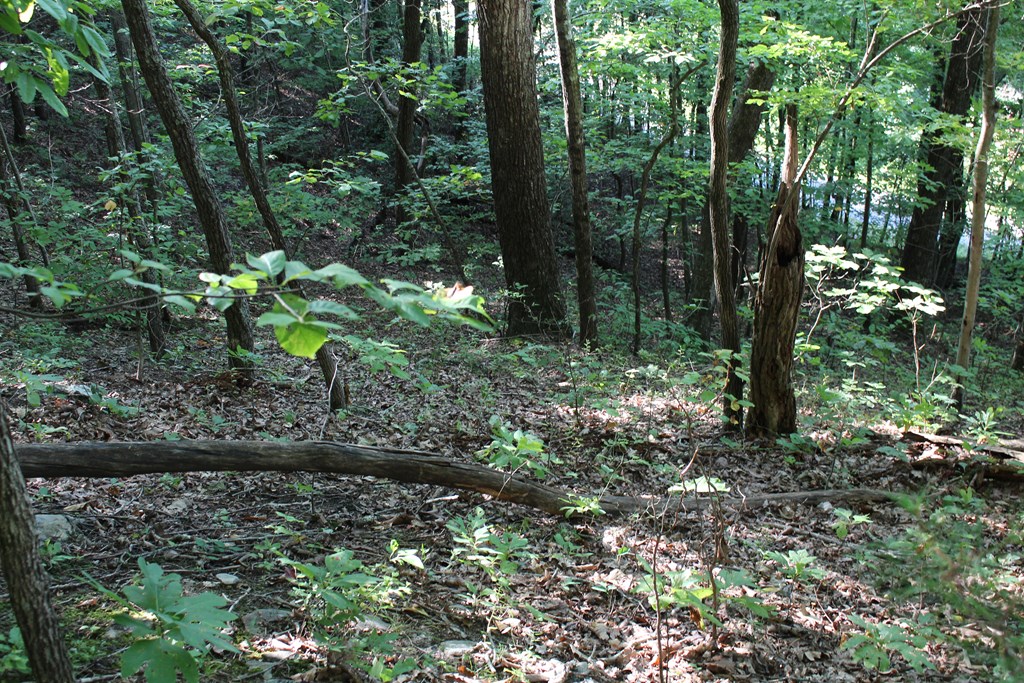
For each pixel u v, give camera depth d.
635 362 10.72
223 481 5.12
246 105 19.23
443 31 25.81
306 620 3.39
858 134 14.59
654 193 13.92
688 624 3.86
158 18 10.51
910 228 17.22
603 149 14.27
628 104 13.85
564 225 22.16
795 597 4.17
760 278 6.79
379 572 3.96
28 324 8.89
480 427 6.80
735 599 3.38
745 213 14.16
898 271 6.85
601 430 6.95
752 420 7.03
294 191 12.84
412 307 1.54
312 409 6.96
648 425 7.15
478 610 3.76
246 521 4.57
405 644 3.34
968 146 8.76
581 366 9.56
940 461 6.32
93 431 5.63
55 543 3.84
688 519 5.16
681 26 10.35
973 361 13.20
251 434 6.08
